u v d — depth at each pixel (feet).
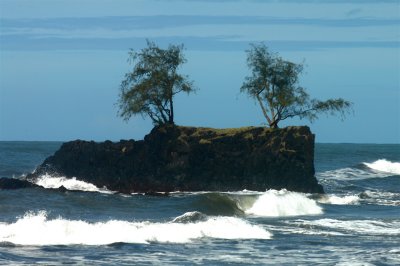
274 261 274.57
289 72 649.61
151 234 316.81
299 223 382.83
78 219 371.35
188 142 604.08
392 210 485.15
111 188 603.26
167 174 603.26
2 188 525.34
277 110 649.61
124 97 629.51
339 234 347.36
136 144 612.70
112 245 296.71
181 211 433.07
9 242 290.56
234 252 291.38
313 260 277.44
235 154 602.85
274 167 599.98
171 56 635.66
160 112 633.20
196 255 282.77
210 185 600.80
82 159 620.08
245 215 443.73
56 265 255.70
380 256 287.48
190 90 635.66
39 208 410.93
